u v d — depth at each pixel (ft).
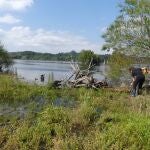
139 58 91.66
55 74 160.56
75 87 74.64
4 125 39.68
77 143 32.78
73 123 38.99
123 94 64.90
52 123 38.50
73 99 59.52
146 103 51.24
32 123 40.22
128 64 90.89
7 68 160.15
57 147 32.22
